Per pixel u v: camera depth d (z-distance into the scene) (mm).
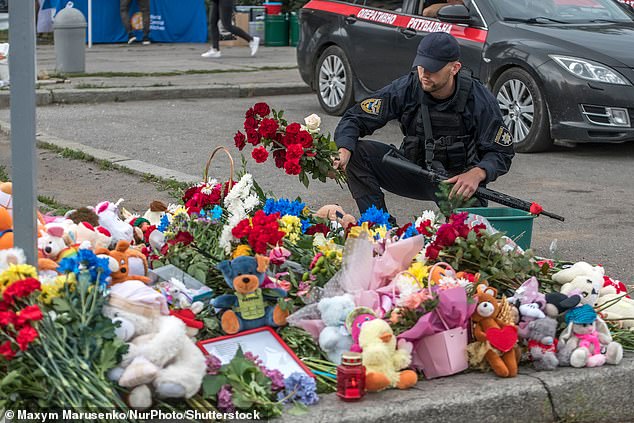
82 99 12273
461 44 9961
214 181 4816
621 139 9000
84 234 3863
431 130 5215
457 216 4121
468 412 3502
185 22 20656
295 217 4453
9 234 3688
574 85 9031
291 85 13812
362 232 3828
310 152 4816
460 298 3631
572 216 7066
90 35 19141
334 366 3639
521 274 4121
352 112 5430
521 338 3811
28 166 3305
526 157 9359
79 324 3166
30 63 3238
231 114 11570
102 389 3049
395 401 3428
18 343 2988
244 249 3953
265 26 20656
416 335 3582
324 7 11695
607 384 3775
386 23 10773
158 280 3879
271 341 3689
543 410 3650
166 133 10086
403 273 3854
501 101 9680
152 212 4746
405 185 5609
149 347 3150
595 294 4082
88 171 8039
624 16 10328
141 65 15859
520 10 10031
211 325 3697
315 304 3662
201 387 3260
